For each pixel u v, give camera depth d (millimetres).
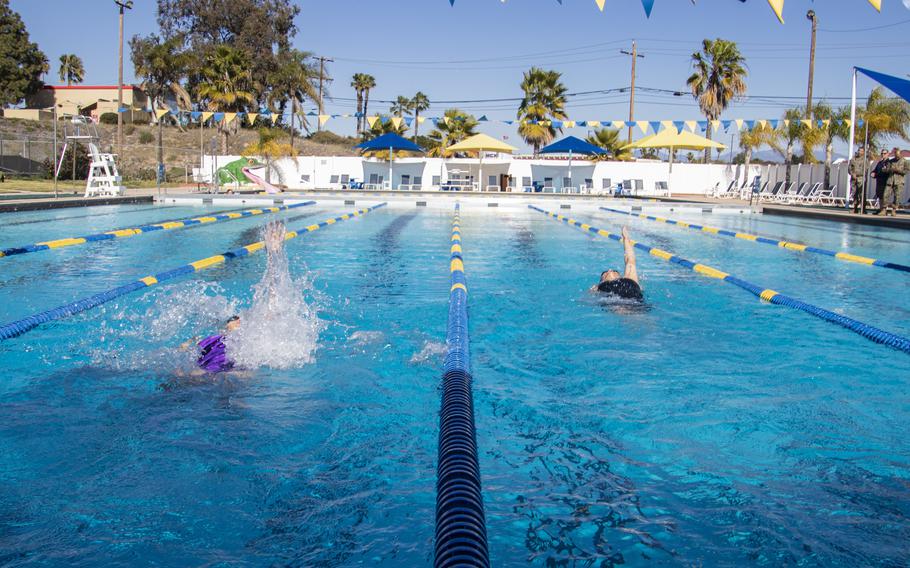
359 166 34062
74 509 2504
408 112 56250
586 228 15125
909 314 6297
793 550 2242
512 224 16172
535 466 2898
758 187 30984
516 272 8695
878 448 3129
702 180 35750
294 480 2764
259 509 2514
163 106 45312
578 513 2479
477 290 7301
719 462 2955
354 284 7617
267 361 4453
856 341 5273
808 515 2482
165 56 42719
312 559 2186
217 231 13156
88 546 2254
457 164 34594
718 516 2465
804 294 7320
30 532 2338
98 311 6055
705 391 3975
